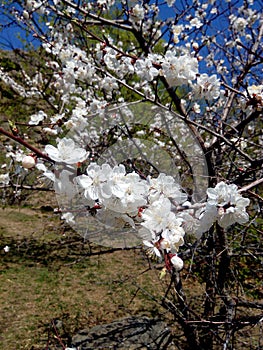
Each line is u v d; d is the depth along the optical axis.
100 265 5.24
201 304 3.11
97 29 4.31
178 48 2.68
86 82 2.90
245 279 3.07
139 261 5.24
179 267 0.84
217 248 2.59
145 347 3.07
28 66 5.55
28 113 5.88
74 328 3.65
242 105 2.15
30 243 5.70
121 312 3.93
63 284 4.70
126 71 2.47
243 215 0.95
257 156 3.10
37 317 3.91
